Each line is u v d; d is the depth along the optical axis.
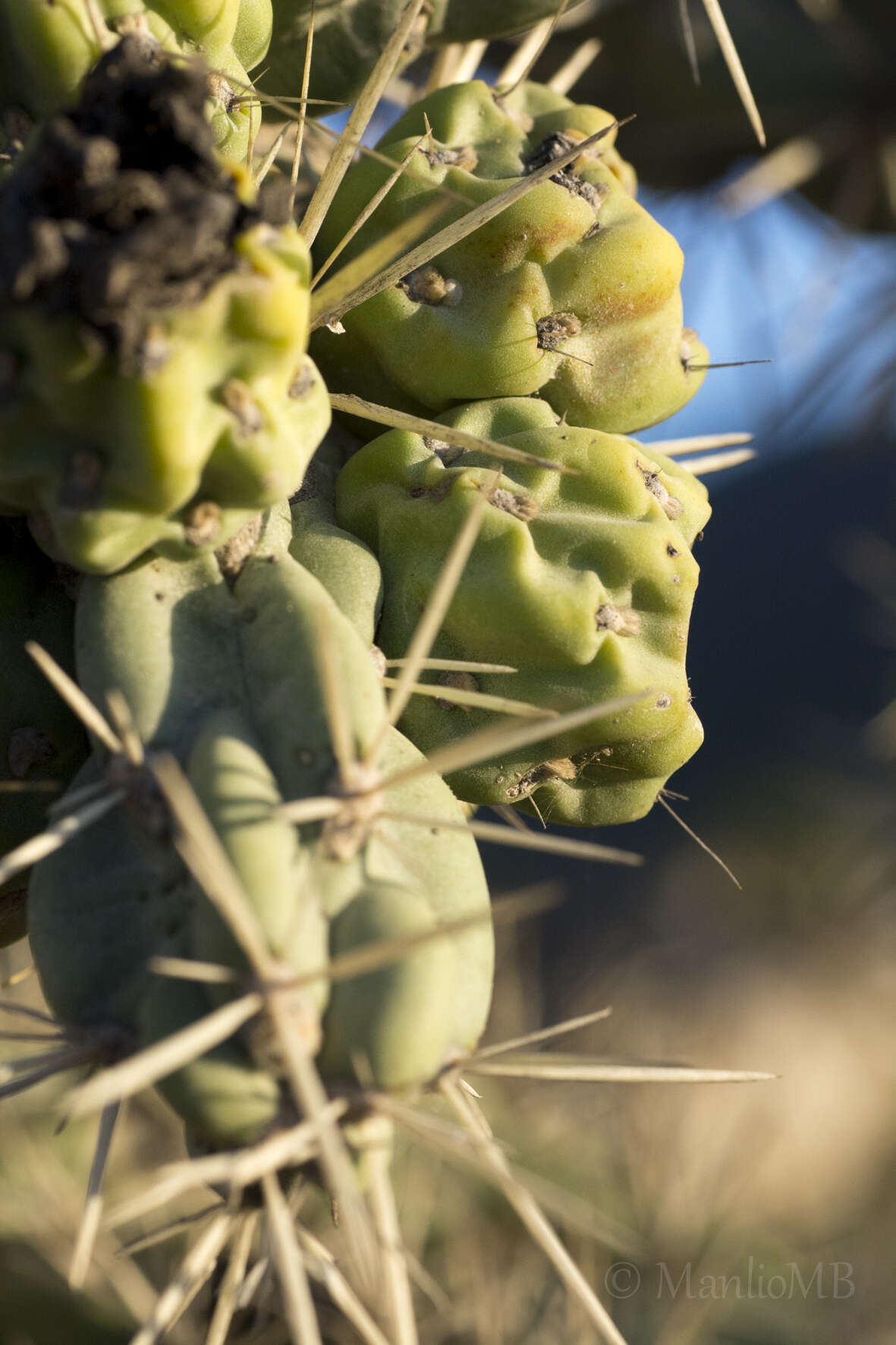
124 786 0.25
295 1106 0.24
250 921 0.24
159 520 0.25
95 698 0.25
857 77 0.46
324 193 0.26
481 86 0.28
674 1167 0.49
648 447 0.28
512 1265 0.42
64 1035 0.25
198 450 0.24
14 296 0.24
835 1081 1.01
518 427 0.27
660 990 1.14
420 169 0.27
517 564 0.26
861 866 0.99
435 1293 0.29
